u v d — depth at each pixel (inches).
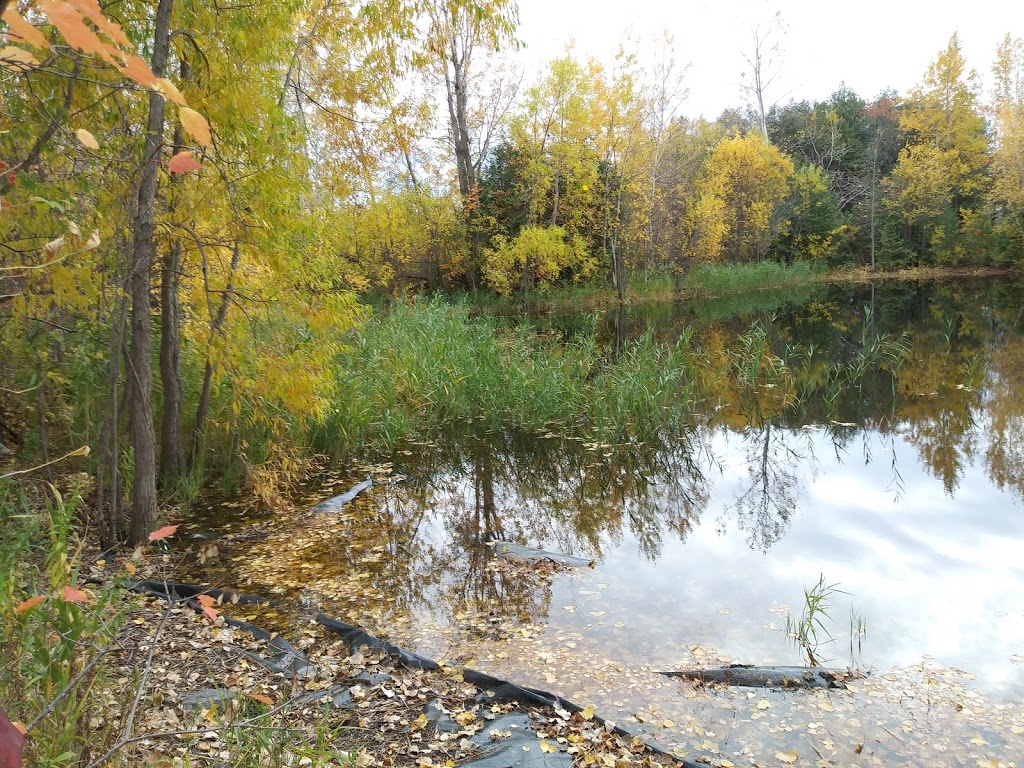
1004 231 1331.2
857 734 142.5
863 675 163.8
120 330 211.5
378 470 323.6
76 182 177.8
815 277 1364.4
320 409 271.6
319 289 265.4
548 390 410.9
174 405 266.8
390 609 194.1
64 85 162.9
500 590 207.6
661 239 1137.4
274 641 169.3
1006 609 193.6
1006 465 318.0
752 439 375.2
